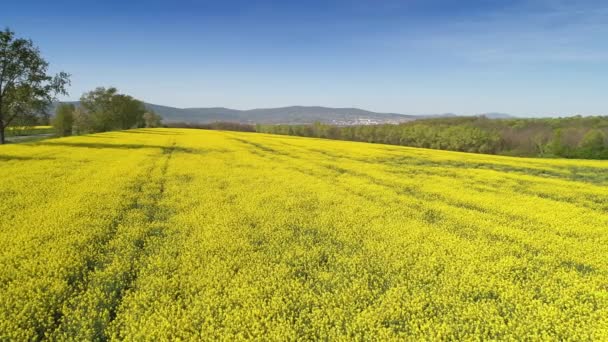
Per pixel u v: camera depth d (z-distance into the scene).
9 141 63.28
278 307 8.39
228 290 9.09
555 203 19.28
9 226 12.67
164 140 51.53
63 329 7.61
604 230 14.80
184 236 12.70
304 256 11.40
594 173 31.16
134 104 105.56
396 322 8.19
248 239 12.52
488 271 10.54
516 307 8.62
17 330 7.18
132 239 12.19
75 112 94.94
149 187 20.14
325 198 18.84
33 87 47.03
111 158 30.72
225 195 18.97
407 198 19.56
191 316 7.94
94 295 8.54
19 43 45.50
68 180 20.84
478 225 15.09
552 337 7.45
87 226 13.04
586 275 10.41
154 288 9.11
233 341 7.18
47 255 10.43
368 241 12.68
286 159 35.03
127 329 7.41
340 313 8.23
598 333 7.62
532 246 12.84
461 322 7.97
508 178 27.05
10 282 8.95
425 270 10.55
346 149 46.91
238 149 42.78
